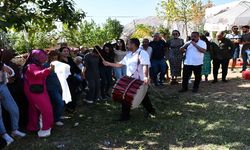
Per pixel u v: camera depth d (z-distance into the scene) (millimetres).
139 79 6828
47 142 6051
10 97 6043
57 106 6770
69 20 7836
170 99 8742
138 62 6867
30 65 6246
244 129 6352
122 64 7238
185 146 5691
